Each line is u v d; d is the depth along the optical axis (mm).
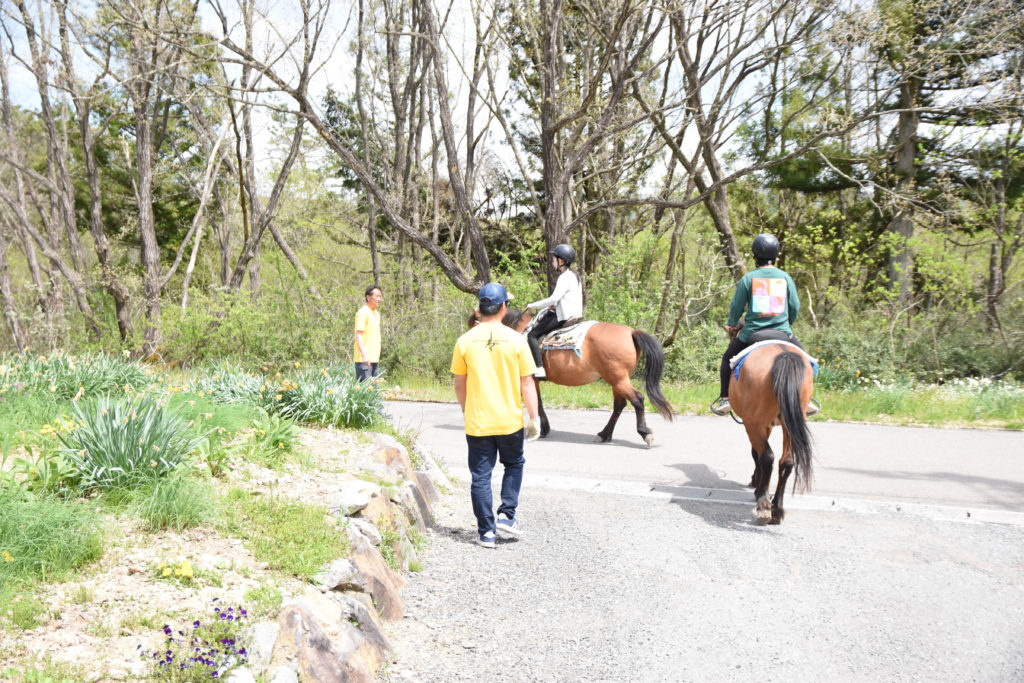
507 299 5930
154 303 19719
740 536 6195
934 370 16188
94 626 3330
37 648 3131
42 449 5273
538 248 18594
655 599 5008
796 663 4152
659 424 11898
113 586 3730
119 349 19219
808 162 19422
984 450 9633
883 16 14125
